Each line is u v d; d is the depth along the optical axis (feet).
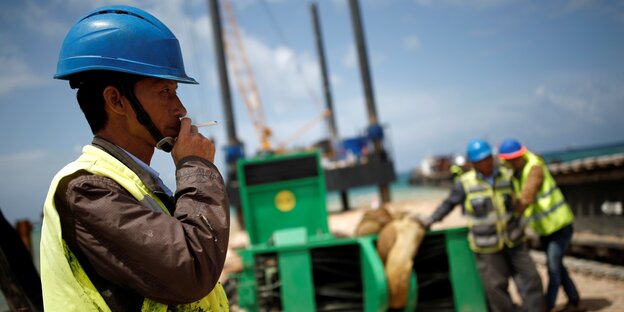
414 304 18.28
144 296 4.35
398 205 89.51
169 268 4.17
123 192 4.49
